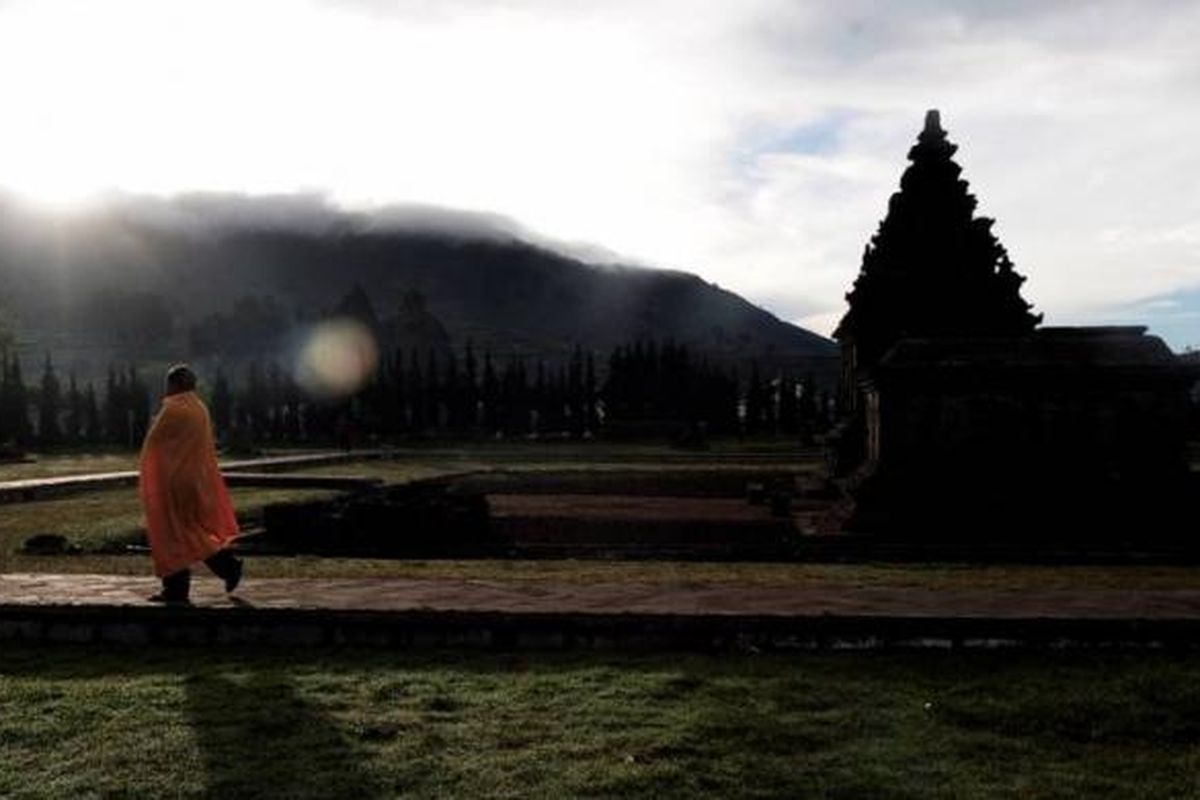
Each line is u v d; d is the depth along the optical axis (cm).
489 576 1612
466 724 834
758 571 1725
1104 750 801
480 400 12312
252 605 1144
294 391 10862
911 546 2120
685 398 12162
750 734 812
